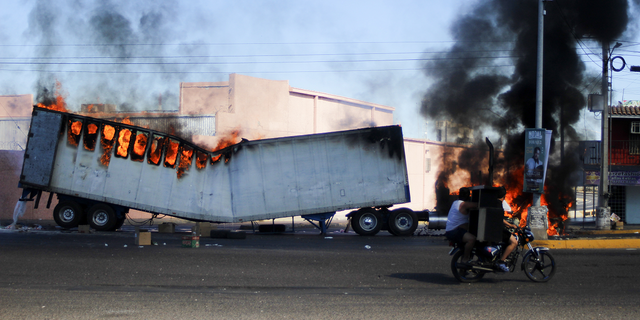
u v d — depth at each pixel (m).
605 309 5.91
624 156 27.66
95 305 6.06
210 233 17.67
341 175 19.78
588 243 13.61
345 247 14.15
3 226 21.34
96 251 11.87
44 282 7.65
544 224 14.51
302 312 5.75
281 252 12.39
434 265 10.03
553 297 6.68
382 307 6.03
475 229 7.77
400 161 19.80
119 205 19.78
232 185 19.91
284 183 19.83
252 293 6.97
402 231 19.59
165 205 19.58
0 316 5.47
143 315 5.57
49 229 19.73
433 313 5.71
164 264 9.78
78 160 19.44
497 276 8.56
